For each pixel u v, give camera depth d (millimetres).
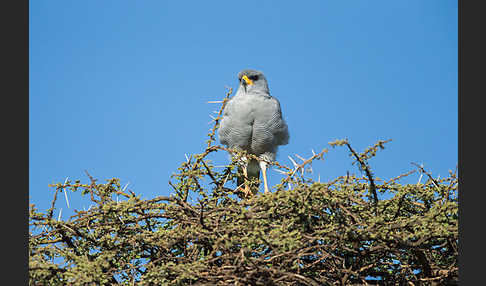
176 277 9438
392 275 10531
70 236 10523
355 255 10234
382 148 10078
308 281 8961
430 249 10500
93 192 10805
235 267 9102
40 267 9266
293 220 9758
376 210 10430
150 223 11312
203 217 10094
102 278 9391
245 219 9594
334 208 10062
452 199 10711
